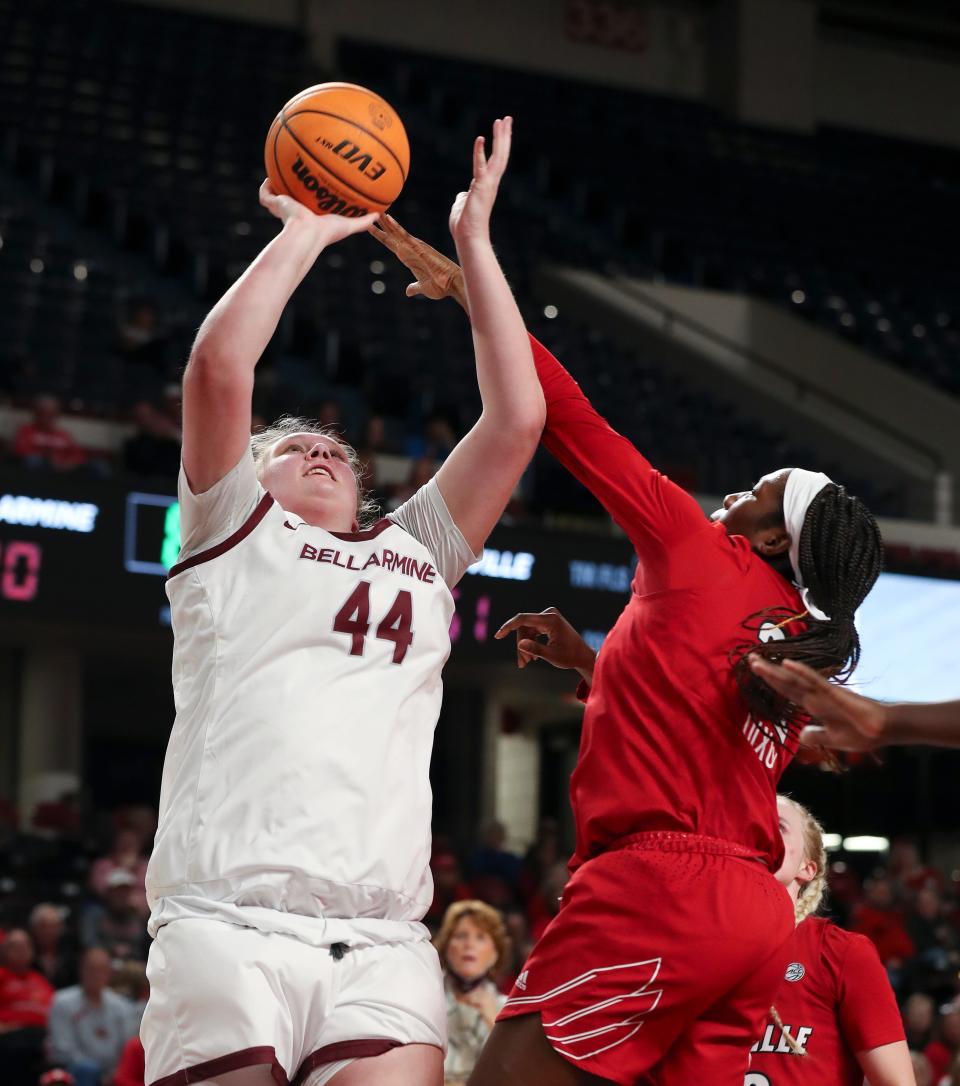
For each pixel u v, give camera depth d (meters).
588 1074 3.45
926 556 21.52
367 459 19.45
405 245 3.98
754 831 3.62
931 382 27.58
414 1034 3.29
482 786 22.27
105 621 16.20
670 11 34.50
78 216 26.06
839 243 31.89
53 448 17.88
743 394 26.61
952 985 15.17
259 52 31.34
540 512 18.98
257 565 3.47
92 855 16.91
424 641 3.57
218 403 3.41
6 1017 12.44
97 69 29.53
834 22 35.53
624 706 3.64
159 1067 3.27
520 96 32.47
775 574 3.78
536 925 16.00
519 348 3.74
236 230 25.94
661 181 31.94
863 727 3.31
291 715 3.36
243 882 3.27
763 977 3.58
